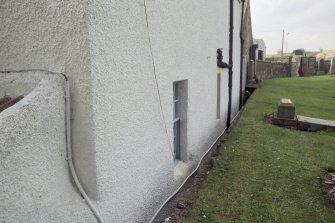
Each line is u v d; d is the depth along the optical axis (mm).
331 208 4871
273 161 6906
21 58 3049
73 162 2914
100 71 2844
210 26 7137
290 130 10008
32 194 2330
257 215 4578
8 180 2119
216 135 8656
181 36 5043
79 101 2797
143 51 3688
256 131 9539
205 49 6746
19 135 2227
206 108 7137
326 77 33406
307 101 17172
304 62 38250
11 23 3023
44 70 2863
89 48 2686
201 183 5871
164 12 4277
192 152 6129
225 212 4637
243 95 18422
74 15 2684
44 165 2504
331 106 15789
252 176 6043
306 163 6871
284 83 26844
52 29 2818
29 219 2262
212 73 7656
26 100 2396
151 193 4113
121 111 3250
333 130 10102
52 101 2600
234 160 6922
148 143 3963
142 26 3633
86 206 2863
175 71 4836
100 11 2807
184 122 5742
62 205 2613
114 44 3061
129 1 3312
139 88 3633
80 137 2863
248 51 23219
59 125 2695
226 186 5566
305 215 4629
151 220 4023
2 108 2494
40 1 2826
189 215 4547
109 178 3084
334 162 7023
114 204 3205
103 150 2953
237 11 12453
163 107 4395
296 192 5406
